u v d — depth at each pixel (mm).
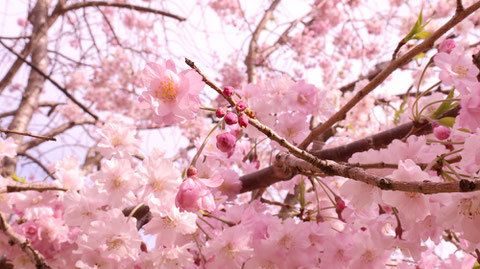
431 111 694
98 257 606
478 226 528
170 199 605
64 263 653
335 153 670
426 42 591
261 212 687
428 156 556
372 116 951
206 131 694
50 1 1725
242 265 640
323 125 644
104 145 639
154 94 549
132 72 1950
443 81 590
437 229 576
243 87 677
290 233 638
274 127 694
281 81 704
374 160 555
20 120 1501
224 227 644
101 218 608
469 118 573
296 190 928
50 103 1856
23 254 656
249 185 700
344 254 639
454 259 671
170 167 610
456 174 521
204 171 663
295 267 636
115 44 2068
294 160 560
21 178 707
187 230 610
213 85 549
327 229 650
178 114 549
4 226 624
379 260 634
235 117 539
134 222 601
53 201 667
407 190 475
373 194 547
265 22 1584
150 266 620
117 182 616
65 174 671
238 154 730
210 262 625
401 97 1250
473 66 591
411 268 670
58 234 652
